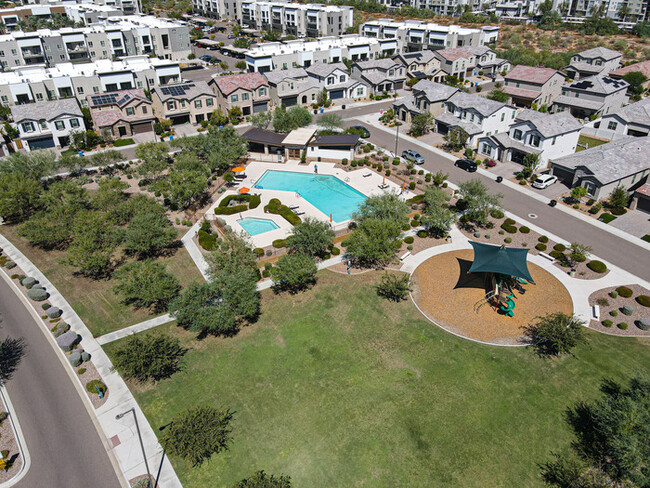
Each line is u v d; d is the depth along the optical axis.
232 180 72.00
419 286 48.66
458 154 82.06
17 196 60.31
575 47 156.00
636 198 61.91
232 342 41.53
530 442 32.41
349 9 171.75
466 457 31.48
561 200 65.50
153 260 53.47
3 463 30.80
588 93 95.75
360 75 116.25
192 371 38.56
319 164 79.62
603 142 84.12
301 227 50.59
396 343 41.09
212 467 31.03
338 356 39.75
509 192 68.25
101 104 90.38
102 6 187.75
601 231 57.66
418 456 31.58
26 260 54.62
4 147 81.44
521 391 36.28
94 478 30.42
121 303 47.03
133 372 35.88
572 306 45.38
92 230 51.44
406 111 97.69
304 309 45.50
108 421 34.31
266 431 33.34
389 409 34.84
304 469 30.83
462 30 144.62
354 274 50.72
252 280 44.34
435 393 36.16
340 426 33.62
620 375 37.62
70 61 126.56
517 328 42.78
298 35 182.25
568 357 39.50
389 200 56.31
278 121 86.12
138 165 77.62
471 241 54.34
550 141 74.00
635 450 28.23
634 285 48.06
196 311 39.66
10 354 40.88
